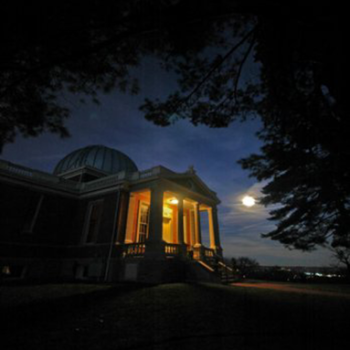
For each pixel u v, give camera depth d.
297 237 16.44
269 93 5.77
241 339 4.16
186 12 3.37
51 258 15.77
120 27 4.13
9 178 14.79
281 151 8.19
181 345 3.89
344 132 3.42
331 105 3.91
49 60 4.23
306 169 9.16
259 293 9.13
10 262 13.74
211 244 18.77
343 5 2.17
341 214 13.41
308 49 3.30
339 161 4.27
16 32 3.16
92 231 16.48
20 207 14.98
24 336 4.25
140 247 13.71
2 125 5.34
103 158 24.14
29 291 8.98
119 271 13.78
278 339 4.16
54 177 17.50
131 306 6.62
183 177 16.92
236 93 6.34
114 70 5.31
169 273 12.73
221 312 6.00
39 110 5.30
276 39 3.98
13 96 4.89
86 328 4.74
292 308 6.49
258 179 12.73
